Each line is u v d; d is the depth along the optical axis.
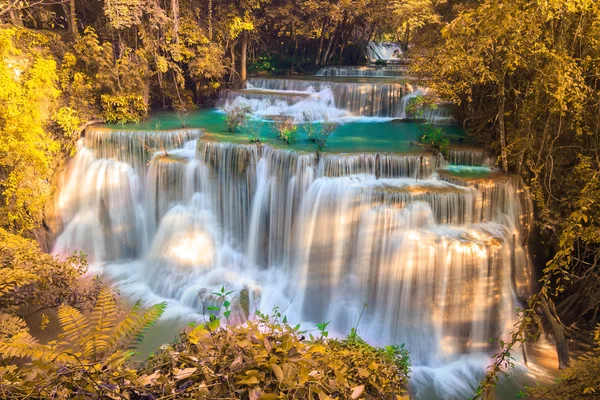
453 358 9.41
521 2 6.59
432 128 13.48
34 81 13.09
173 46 16.95
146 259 12.89
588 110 9.22
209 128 15.09
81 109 15.03
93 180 13.66
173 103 18.30
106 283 12.06
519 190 10.48
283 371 2.84
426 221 9.90
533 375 8.82
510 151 10.61
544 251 10.64
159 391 2.69
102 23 17.12
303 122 15.76
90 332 3.24
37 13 17.89
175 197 12.93
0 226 12.07
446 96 11.95
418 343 9.51
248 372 2.75
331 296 10.68
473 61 9.34
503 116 10.83
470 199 10.04
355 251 10.36
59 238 13.44
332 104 18.03
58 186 13.49
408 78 18.67
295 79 19.88
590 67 8.97
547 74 8.42
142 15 16.11
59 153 13.55
